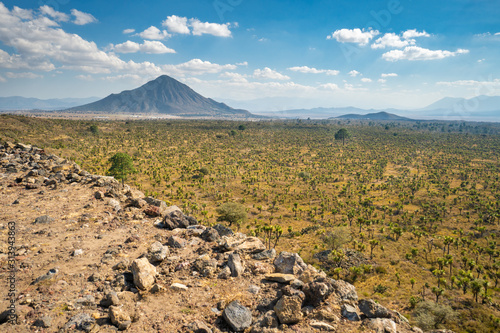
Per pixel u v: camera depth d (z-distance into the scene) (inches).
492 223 3782.0
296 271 401.7
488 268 2586.1
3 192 680.4
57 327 261.0
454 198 4712.1
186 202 4037.9
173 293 337.7
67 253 410.9
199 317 298.7
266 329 279.3
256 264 418.0
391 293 1904.5
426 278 2214.6
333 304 328.2
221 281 373.7
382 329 299.7
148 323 282.0
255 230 3009.4
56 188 735.1
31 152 1140.5
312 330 286.7
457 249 2947.8
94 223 533.0
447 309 1598.2
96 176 842.8
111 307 282.2
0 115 7426.2
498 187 5477.4
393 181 5787.4
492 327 1556.3
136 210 629.9
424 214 4104.3
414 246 2938.0
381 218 3880.4
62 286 325.1
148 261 385.1
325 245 2694.4
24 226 495.2
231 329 285.6
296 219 3794.3
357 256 2498.8
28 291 311.1
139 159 6614.2
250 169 6579.7
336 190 5270.7
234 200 4446.4
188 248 463.5
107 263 387.9
